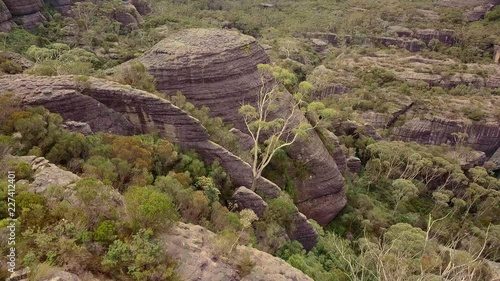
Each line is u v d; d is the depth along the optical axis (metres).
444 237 45.41
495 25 134.88
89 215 15.43
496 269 36.16
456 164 61.41
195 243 17.44
